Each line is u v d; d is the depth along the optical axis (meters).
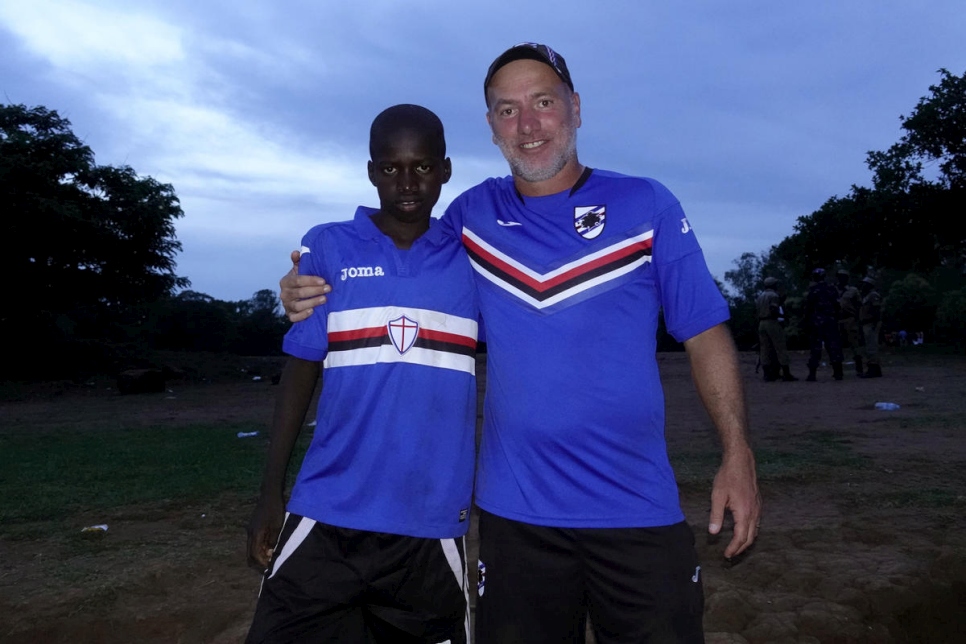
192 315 36.69
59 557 4.50
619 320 2.18
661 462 2.17
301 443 8.66
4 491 6.35
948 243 30.45
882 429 8.69
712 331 2.20
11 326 24.11
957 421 9.09
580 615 2.21
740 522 2.10
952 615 3.78
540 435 2.14
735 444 2.13
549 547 2.15
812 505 5.45
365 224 2.38
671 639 2.06
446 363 2.30
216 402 15.38
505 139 2.34
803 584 3.92
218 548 4.62
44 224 24.41
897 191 29.38
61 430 10.83
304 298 2.31
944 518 5.01
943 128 27.62
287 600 2.20
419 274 2.30
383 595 2.24
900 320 36.81
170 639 3.51
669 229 2.19
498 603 2.20
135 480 6.77
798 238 31.67
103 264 27.55
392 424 2.24
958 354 23.55
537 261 2.24
